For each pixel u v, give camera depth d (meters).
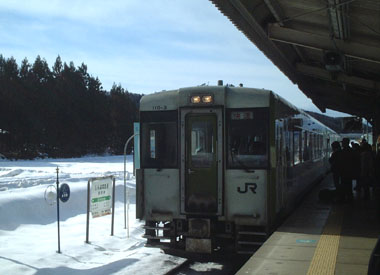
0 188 15.22
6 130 61.84
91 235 11.00
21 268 7.56
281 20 9.07
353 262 5.33
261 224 7.62
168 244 8.20
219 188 7.83
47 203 12.50
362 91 16.25
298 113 11.13
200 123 7.96
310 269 5.05
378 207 8.65
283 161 8.86
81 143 70.12
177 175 8.11
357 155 12.01
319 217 8.88
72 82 71.62
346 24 8.16
